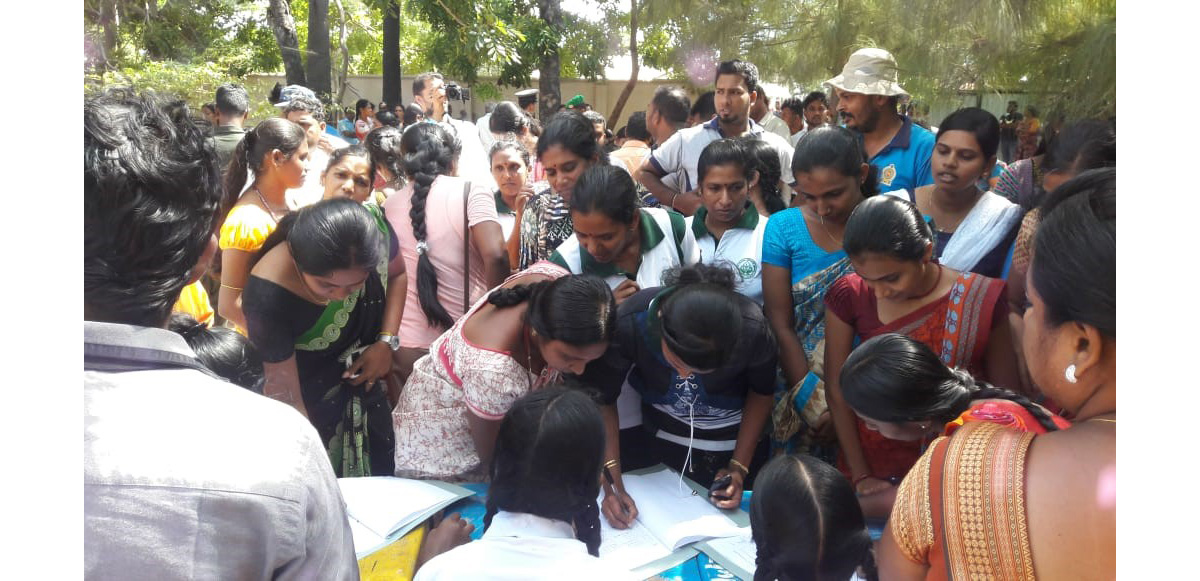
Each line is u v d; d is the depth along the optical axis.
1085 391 0.83
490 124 5.09
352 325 2.18
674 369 1.92
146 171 0.80
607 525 1.78
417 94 5.16
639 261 2.31
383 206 2.79
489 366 1.75
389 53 13.64
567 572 1.26
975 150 2.23
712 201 2.36
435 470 1.96
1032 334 0.85
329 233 1.73
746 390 2.01
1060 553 0.80
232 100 3.94
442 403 1.93
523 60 11.68
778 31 7.89
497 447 1.41
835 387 1.99
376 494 1.82
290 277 1.95
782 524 1.36
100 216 0.78
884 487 1.82
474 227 2.60
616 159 4.10
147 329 0.83
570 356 1.65
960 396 1.50
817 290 2.23
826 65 7.33
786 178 3.48
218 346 1.78
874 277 1.78
